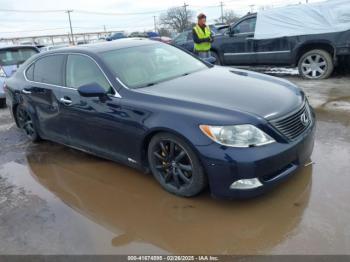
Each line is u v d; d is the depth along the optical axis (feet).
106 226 10.46
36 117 16.58
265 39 29.32
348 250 8.47
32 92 16.25
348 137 14.93
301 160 10.75
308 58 27.48
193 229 9.89
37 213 11.49
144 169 12.28
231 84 12.26
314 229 9.30
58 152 16.53
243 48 31.17
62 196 12.45
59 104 14.61
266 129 9.84
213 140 9.86
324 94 22.38
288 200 10.68
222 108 10.27
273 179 10.05
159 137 11.17
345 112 18.30
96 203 11.75
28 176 14.32
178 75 13.79
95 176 13.66
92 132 13.55
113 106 12.29
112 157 13.29
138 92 11.99
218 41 32.76
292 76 29.66
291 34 27.71
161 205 11.18
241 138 9.67
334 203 10.27
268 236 9.29
